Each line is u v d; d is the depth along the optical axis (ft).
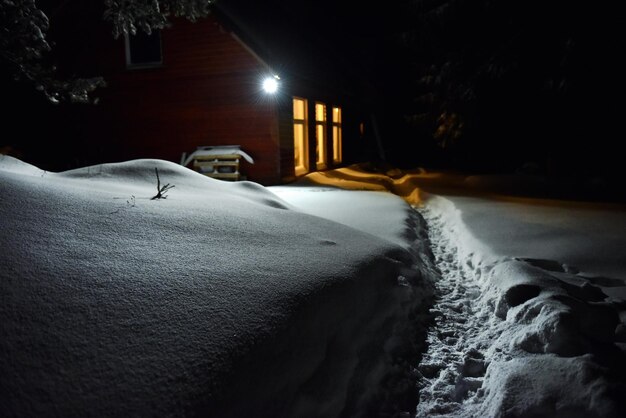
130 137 41.68
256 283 7.93
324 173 46.14
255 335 6.52
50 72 18.63
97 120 42.52
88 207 9.86
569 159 43.80
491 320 10.92
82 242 8.14
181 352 5.86
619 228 17.90
